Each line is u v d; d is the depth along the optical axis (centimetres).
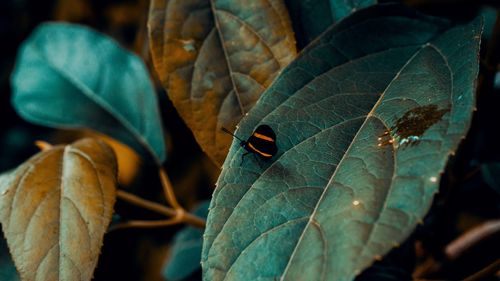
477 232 32
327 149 23
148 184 46
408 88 24
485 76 28
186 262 37
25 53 33
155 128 32
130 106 33
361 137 23
